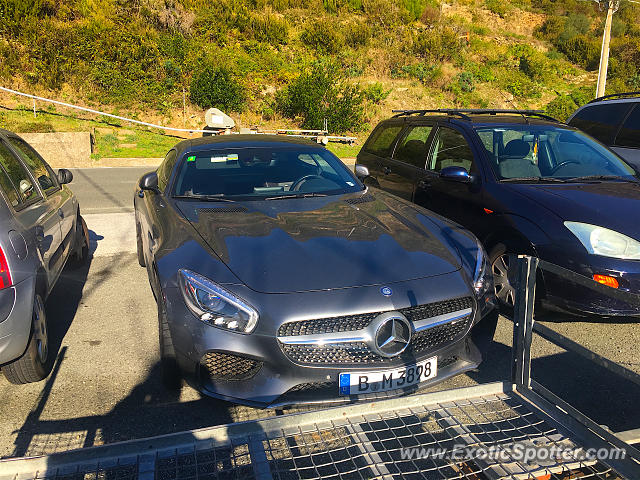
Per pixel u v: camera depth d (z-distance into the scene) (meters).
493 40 33.84
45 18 21.11
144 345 3.62
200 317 2.58
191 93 20.84
